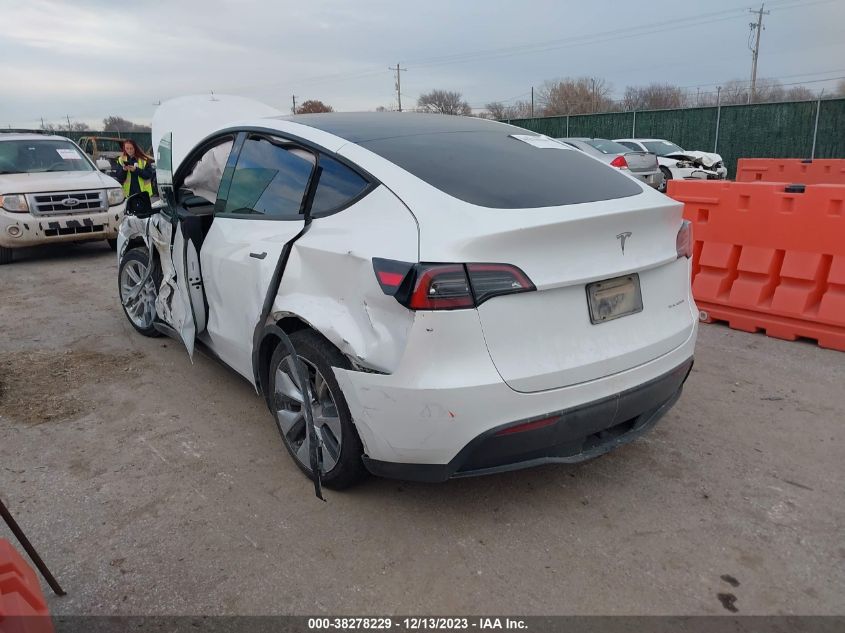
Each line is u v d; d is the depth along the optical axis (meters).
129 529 2.91
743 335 5.39
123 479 3.31
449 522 2.94
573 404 2.64
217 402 4.20
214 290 3.84
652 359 2.90
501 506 3.06
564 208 2.71
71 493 3.19
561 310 2.61
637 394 2.83
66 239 9.18
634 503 3.07
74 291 7.32
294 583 2.57
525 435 2.57
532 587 2.54
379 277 2.57
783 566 2.64
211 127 5.03
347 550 2.76
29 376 4.67
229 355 3.86
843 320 4.87
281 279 3.14
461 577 2.60
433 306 2.43
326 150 3.16
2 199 8.79
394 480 3.28
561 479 3.28
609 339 2.75
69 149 10.37
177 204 4.16
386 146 3.12
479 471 2.63
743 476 3.29
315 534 2.86
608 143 16.94
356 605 2.46
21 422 3.95
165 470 3.39
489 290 2.45
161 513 3.02
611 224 2.68
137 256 5.22
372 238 2.71
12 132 11.23
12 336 5.63
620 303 2.80
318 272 2.94
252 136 3.71
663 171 18.17
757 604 2.44
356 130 3.34
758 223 5.32
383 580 2.59
